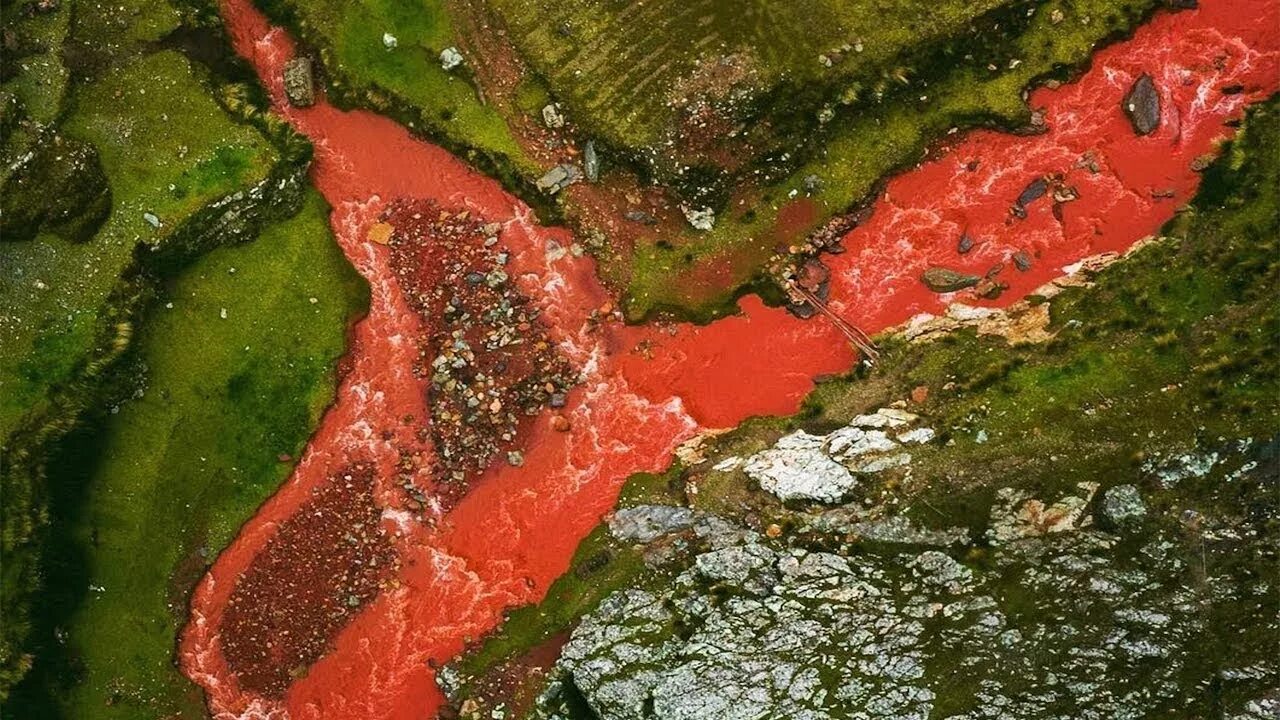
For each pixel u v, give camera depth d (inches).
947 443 833.5
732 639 803.4
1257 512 735.7
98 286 904.3
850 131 931.3
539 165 945.5
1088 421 805.2
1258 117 895.7
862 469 847.7
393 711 928.3
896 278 938.1
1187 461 764.0
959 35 906.7
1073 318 866.8
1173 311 836.6
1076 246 919.0
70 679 925.2
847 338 930.1
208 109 933.2
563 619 906.1
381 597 946.1
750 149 918.4
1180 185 909.2
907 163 938.1
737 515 883.4
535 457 950.4
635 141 916.0
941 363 890.1
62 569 912.9
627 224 948.0
